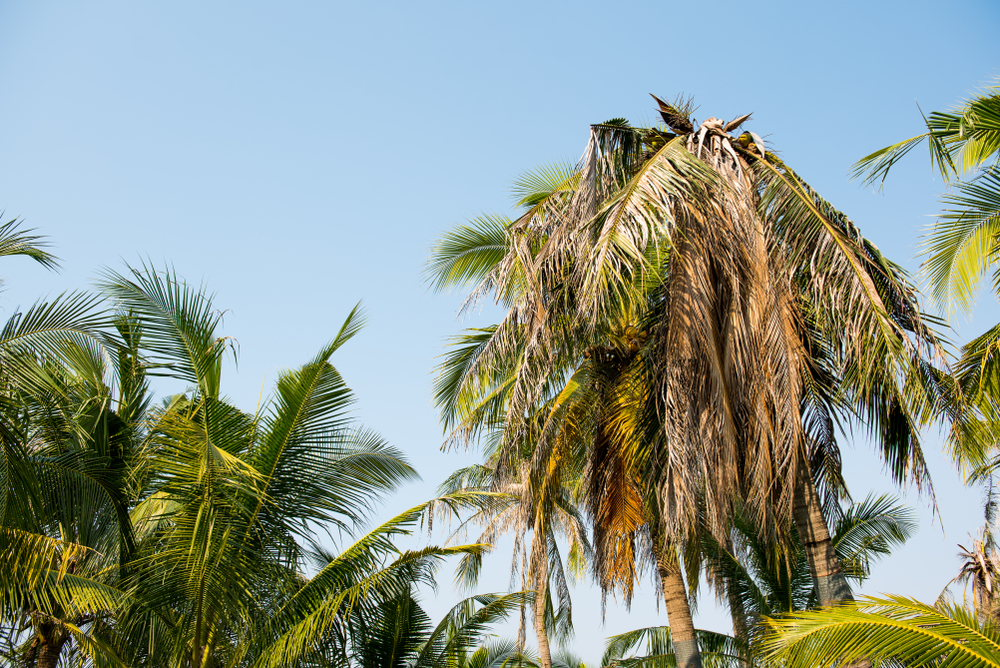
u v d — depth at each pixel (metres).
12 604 8.00
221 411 9.07
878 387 7.62
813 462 8.58
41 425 8.24
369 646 11.63
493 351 9.88
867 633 5.36
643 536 10.87
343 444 9.80
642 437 9.06
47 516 8.08
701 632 15.49
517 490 15.03
